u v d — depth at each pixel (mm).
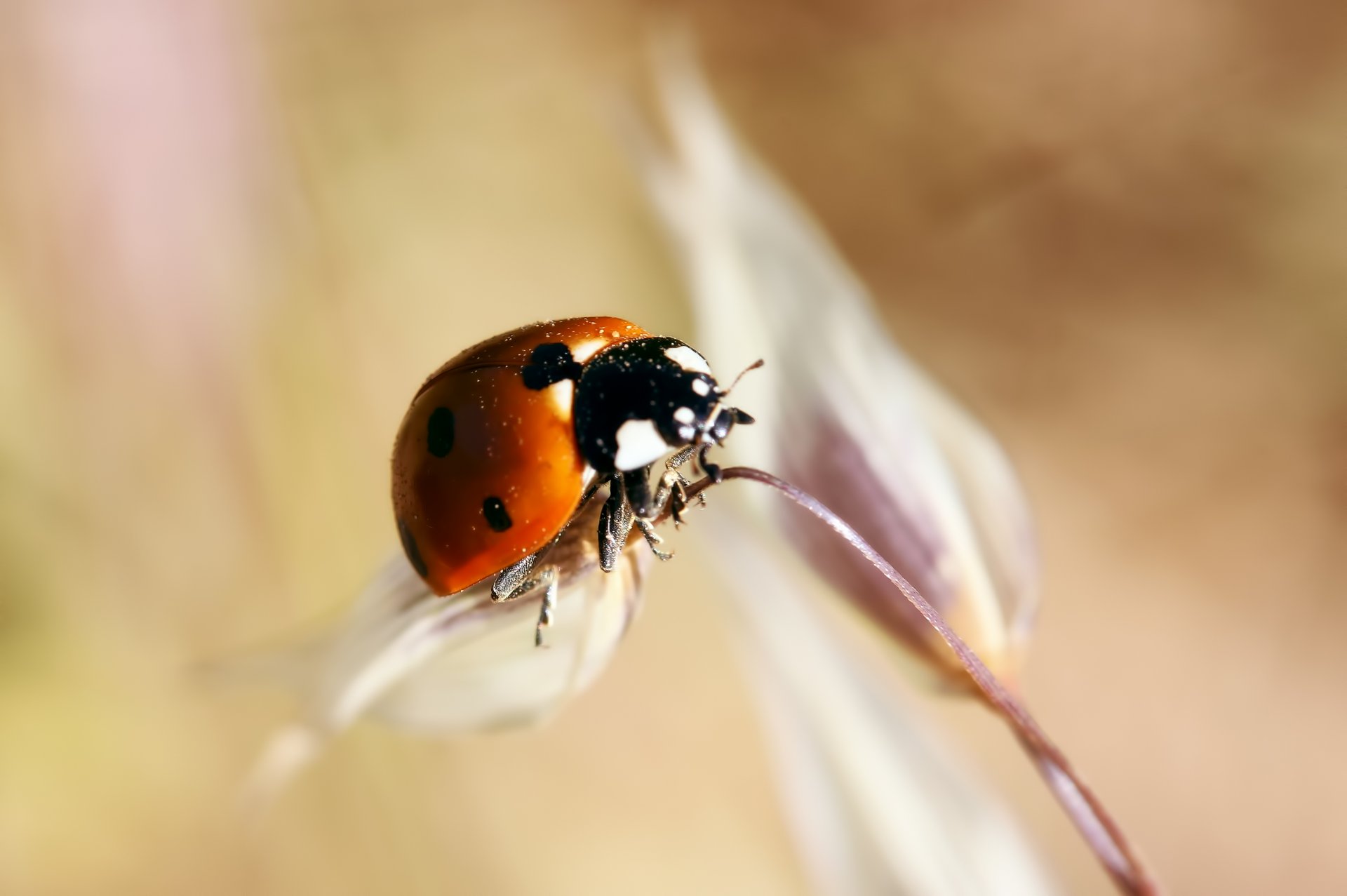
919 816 85
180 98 102
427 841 110
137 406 106
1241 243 162
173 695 116
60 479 107
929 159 168
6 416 105
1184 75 165
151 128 102
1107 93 166
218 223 105
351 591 115
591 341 81
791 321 84
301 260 114
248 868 112
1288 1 165
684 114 86
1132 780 146
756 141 171
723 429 80
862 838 85
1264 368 160
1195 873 141
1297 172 161
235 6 105
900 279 169
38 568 111
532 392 80
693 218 85
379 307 145
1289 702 147
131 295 102
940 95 167
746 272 84
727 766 141
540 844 131
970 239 167
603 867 134
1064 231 166
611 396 80
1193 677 150
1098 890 135
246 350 108
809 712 86
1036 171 166
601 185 161
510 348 81
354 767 108
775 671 86
